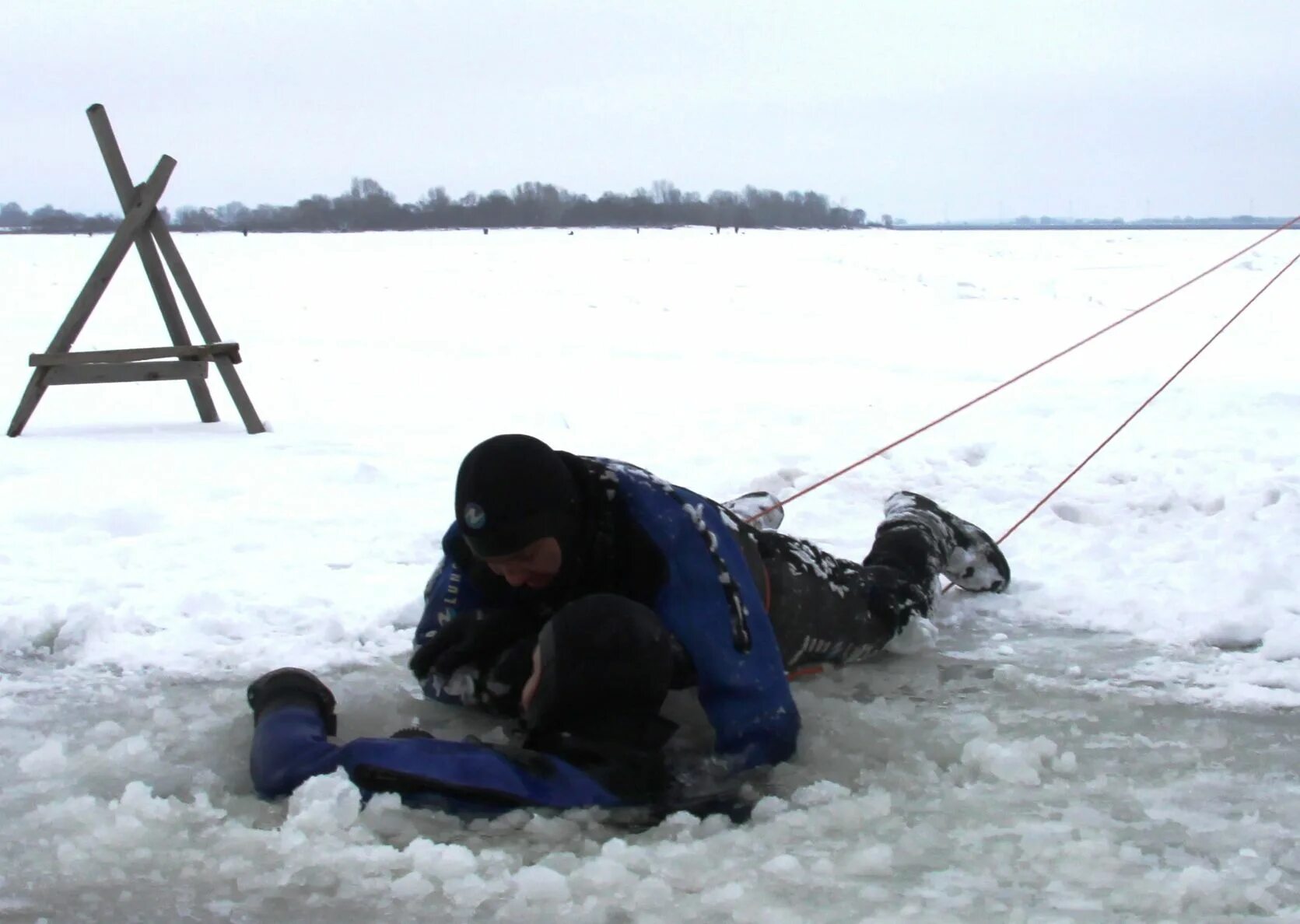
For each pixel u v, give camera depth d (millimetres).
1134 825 2584
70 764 2936
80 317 7805
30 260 32250
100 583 4480
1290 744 3043
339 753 2691
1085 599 4273
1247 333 14484
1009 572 4332
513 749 2734
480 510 2609
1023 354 12664
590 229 73562
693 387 10141
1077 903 2258
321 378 10961
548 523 2633
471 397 9695
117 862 2439
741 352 12977
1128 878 2344
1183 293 19953
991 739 2990
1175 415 8125
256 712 2977
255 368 11727
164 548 5047
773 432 7629
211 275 25391
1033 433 7508
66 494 5996
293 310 18375
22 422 7809
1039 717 3238
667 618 2744
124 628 4039
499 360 12320
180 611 4219
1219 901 2246
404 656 3822
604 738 2709
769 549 3223
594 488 2773
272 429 8148
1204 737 3084
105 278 7863
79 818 2621
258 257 32469
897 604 3621
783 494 5863
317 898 2299
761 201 104438
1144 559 4719
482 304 19141
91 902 2301
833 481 6070
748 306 18703
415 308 18578
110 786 2836
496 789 2605
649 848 2457
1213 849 2475
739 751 2756
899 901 2266
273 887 2336
